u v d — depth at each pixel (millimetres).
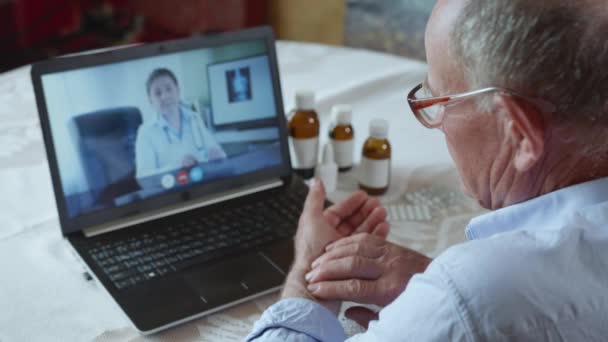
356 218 1025
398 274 871
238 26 3016
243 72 1135
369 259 884
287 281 895
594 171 597
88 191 1009
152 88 1056
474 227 656
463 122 617
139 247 976
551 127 567
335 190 1192
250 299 912
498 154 614
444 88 615
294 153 1224
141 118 1049
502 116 587
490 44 557
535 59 542
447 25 590
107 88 1020
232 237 1013
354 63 1725
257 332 765
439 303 557
